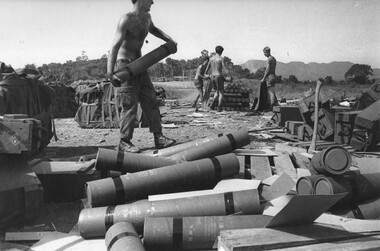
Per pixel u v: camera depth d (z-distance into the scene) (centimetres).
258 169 526
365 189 406
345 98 1602
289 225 347
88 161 590
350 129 745
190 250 355
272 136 962
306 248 311
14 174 430
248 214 383
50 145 866
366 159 546
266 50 1672
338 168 397
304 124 848
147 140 897
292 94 2433
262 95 1742
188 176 450
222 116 1570
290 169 531
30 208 434
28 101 683
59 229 423
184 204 387
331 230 338
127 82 629
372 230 341
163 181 443
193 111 1791
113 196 425
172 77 4516
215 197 389
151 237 349
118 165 486
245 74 2958
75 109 1708
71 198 510
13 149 409
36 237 394
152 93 668
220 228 353
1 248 366
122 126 636
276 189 446
